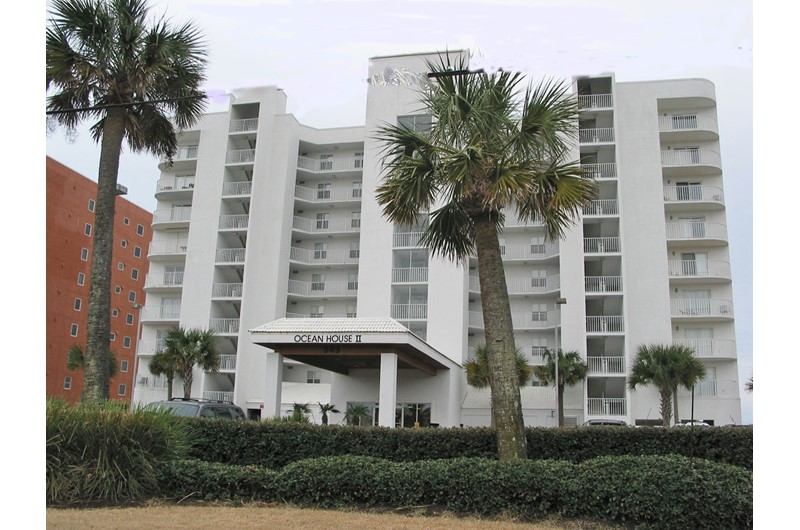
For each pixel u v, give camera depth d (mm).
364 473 9828
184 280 43125
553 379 34312
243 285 41781
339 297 44156
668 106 40406
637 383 32469
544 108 11844
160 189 47562
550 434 12391
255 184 43562
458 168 11438
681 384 31781
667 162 39625
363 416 26984
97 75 15914
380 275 39906
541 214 12719
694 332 37906
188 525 7934
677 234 38938
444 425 27078
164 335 46188
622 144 39312
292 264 44781
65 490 9359
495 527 8320
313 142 46656
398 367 25781
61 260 58094
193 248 43594
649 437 12078
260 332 19797
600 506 8859
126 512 8688
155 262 47688
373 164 41406
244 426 13406
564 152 12398
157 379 43625
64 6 15836
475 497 9312
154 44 16312
